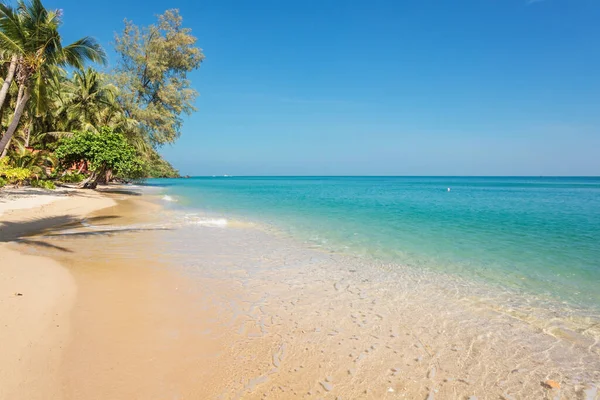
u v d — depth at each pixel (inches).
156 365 142.3
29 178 987.9
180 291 232.4
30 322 168.2
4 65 872.9
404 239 440.1
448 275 286.7
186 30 1483.8
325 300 225.8
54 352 144.7
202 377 136.3
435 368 150.8
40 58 718.5
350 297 232.2
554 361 159.0
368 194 1563.7
